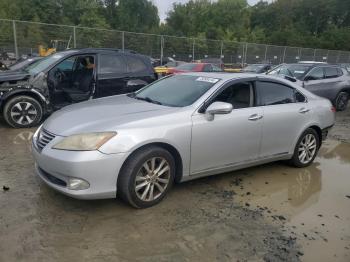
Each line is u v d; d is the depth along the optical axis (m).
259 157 4.99
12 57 18.16
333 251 3.39
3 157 5.53
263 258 3.22
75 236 3.39
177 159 4.19
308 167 5.84
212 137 4.34
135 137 3.74
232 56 29.08
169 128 3.99
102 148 3.59
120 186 3.80
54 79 7.55
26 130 7.29
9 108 7.27
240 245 3.40
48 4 46.94
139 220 3.74
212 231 3.61
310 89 11.08
